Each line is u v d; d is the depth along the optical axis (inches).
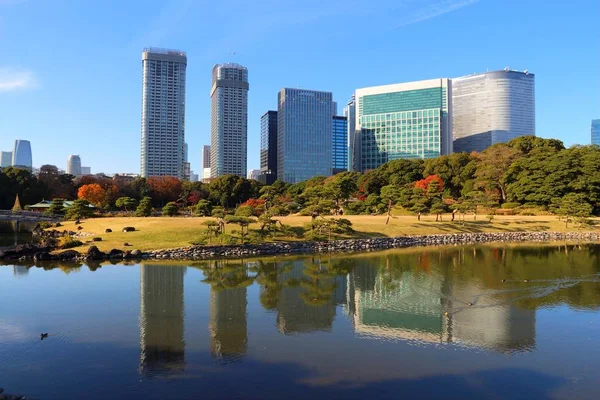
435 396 661.9
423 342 895.1
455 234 2945.4
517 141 5103.3
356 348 858.1
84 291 1349.7
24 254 2001.7
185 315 1092.5
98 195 4717.0
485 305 1193.4
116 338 916.6
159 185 6077.8
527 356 823.7
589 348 866.1
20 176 5423.2
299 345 874.1
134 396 658.2
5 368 761.6
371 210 3895.2
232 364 778.2
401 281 1534.2
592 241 2982.3
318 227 2583.7
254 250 2228.1
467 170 4931.1
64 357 810.8
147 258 2022.6
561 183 3752.5
